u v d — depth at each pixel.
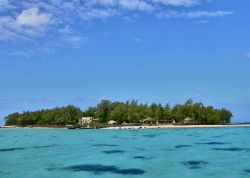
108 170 43.00
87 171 42.44
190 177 38.09
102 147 72.06
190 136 105.94
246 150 62.84
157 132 136.12
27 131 181.50
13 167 45.75
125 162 49.25
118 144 78.75
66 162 49.84
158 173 40.59
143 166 45.53
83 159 52.84
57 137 112.50
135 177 38.59
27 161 51.22
